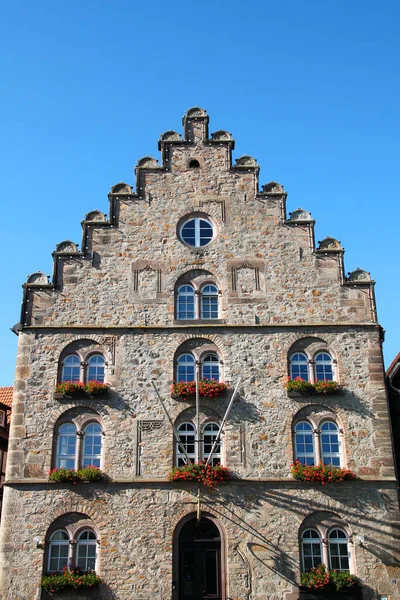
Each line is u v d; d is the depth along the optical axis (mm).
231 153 30469
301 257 28766
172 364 27312
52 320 27938
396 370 28422
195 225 29516
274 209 29500
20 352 27422
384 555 24828
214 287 28609
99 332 27750
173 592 24469
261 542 25031
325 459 26234
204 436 26547
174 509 25391
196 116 30906
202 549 25312
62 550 25109
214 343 27625
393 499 25516
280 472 25859
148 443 26266
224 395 26875
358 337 27609
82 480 25500
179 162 30281
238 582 24594
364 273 28484
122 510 25359
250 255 28844
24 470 25828
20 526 25141
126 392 26953
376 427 26375
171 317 27953
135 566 24719
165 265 28750
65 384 26672
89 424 26719
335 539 25281
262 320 27875
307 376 27250
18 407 26656
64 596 24312
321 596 24125
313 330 27719
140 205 29609
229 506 25453
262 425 26469
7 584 24453
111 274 28594
